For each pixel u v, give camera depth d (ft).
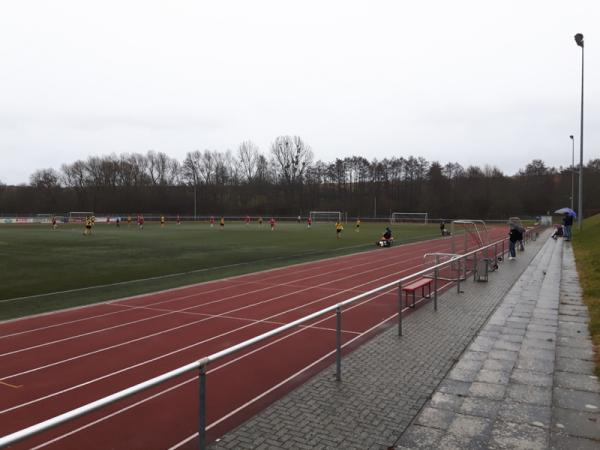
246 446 15.62
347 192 380.17
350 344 28.73
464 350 25.82
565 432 16.26
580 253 72.18
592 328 29.48
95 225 216.95
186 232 155.84
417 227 208.54
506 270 56.75
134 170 355.36
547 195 320.91
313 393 19.95
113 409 19.85
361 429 16.69
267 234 145.38
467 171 368.07
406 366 23.27
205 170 355.56
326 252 88.58
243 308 39.99
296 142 359.46
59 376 24.12
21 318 36.29
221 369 24.48
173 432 17.74
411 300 41.47
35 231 157.89
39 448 16.74
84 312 38.45
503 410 18.08
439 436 16.08
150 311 38.83
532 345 26.37
